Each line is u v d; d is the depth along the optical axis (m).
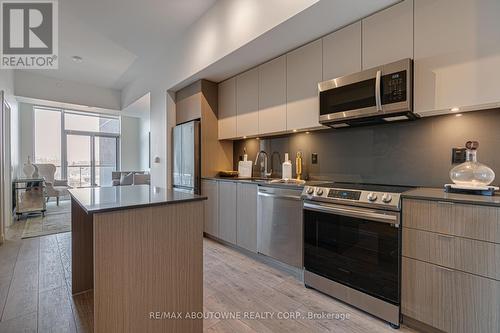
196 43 3.22
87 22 3.27
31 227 4.05
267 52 2.65
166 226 1.42
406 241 1.58
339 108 2.10
